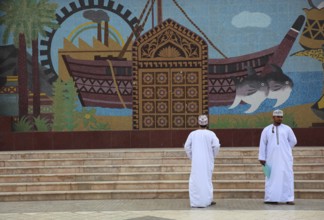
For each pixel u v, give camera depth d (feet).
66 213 24.09
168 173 30.35
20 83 41.42
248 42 40.78
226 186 28.89
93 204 26.89
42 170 31.58
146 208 25.32
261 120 40.50
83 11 41.47
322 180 29.12
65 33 41.45
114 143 40.45
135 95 41.16
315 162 31.81
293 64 40.45
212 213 23.52
